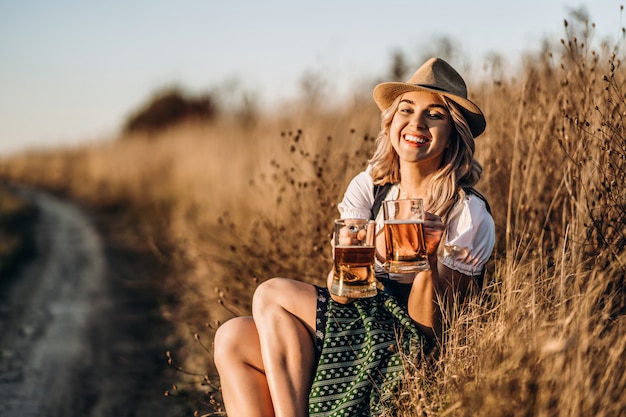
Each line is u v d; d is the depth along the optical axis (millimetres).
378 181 3422
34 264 9531
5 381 4840
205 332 5262
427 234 2895
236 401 2975
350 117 6621
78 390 4652
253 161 9289
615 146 3504
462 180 3238
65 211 16672
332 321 2930
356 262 2869
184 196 11844
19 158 33438
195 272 7020
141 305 6727
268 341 2906
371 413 2842
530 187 4016
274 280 3041
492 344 2693
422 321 2986
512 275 3037
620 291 3082
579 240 3332
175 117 26109
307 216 5055
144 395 4480
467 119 3232
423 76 3193
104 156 22484
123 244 10617
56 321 6418
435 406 2686
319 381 2873
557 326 2588
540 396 2348
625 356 2564
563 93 3971
